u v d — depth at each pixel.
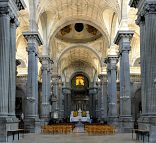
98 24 38.66
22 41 38.91
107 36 37.12
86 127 27.86
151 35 16.61
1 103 16.25
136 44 39.47
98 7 35.03
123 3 27.38
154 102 16.25
